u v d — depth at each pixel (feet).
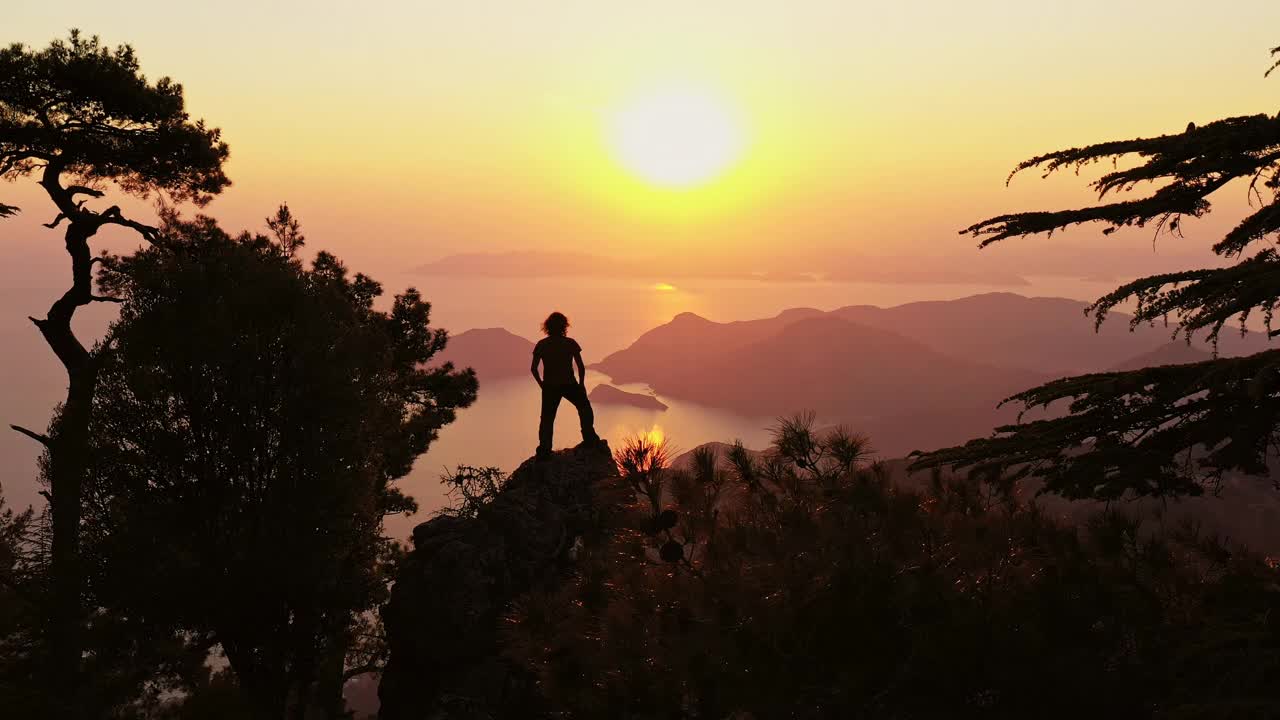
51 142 53.78
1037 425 21.43
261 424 50.96
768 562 19.25
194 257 52.90
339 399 51.62
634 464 20.61
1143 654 17.16
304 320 51.83
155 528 48.44
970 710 17.48
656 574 20.34
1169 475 19.43
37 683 49.34
